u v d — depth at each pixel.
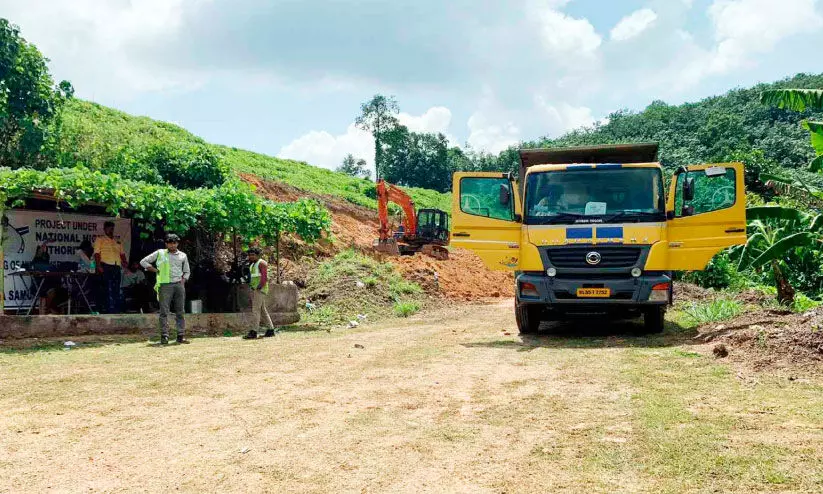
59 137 21.34
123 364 9.54
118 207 13.95
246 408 6.63
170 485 4.46
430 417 6.04
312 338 12.88
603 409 6.06
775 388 6.60
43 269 14.14
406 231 32.25
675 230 10.75
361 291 19.06
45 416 6.42
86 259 14.87
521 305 11.77
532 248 11.02
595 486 4.17
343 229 30.09
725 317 11.86
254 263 13.18
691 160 79.56
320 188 43.19
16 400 7.13
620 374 7.64
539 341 11.10
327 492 4.24
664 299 10.67
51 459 5.07
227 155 42.47
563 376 7.70
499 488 4.20
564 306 11.22
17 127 20.08
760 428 5.25
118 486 4.46
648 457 4.66
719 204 10.59
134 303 15.41
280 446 5.27
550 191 11.17
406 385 7.57
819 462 4.43
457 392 7.08
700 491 4.03
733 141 79.06
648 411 5.89
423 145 126.75
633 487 4.13
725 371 7.52
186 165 21.58
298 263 21.59
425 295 21.45
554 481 4.28
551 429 5.48
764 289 21.36
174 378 8.36
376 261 22.75
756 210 16.12
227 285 16.62
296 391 7.41
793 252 22.00
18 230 14.27
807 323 8.55
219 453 5.14
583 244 10.80
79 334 12.84
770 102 15.52
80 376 8.55
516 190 11.29
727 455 4.63
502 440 5.22
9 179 12.57
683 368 7.83
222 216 15.73
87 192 13.32
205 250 17.38
